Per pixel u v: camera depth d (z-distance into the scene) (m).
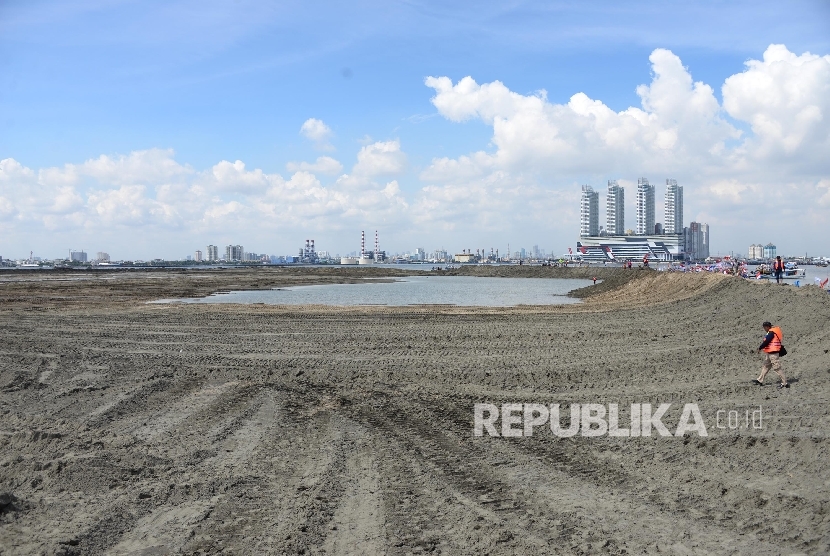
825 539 6.91
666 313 33.25
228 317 35.09
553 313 36.44
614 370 18.48
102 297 54.22
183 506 8.39
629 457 10.43
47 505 8.28
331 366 20.06
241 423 13.11
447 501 8.55
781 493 8.28
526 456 10.64
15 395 15.85
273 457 10.70
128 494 8.77
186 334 27.92
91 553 6.98
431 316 35.34
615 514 8.00
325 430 12.50
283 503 8.52
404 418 13.45
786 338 21.19
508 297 58.62
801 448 9.88
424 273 142.25
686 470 9.56
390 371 19.08
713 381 16.23
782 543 6.94
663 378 17.08
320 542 7.27
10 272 132.62
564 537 7.32
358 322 32.53
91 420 13.27
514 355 21.78
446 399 15.27
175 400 15.37
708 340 23.11
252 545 7.19
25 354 21.98
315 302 51.16
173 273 131.38
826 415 11.84
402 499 8.64
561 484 9.20
